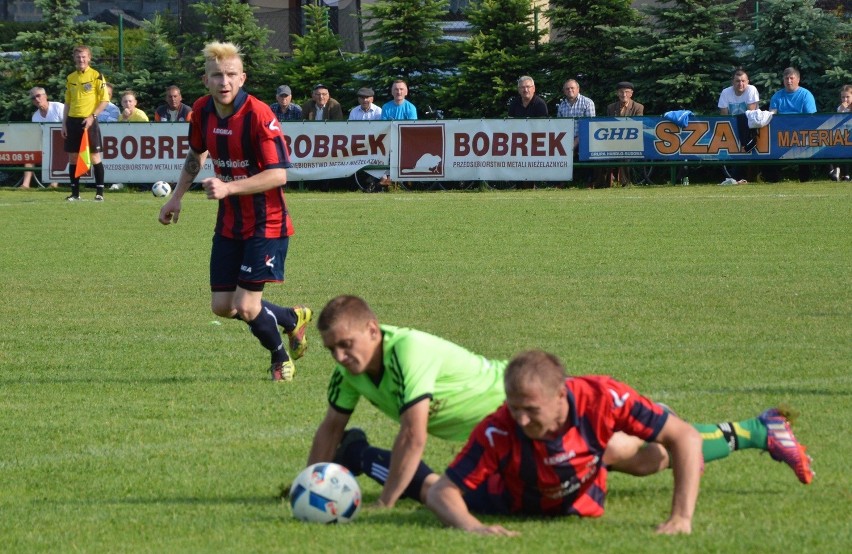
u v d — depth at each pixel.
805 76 78.69
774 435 15.83
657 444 15.74
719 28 83.62
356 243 49.38
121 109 89.25
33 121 78.31
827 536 13.96
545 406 13.47
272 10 106.56
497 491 15.12
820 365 25.19
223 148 24.70
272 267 24.67
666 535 13.98
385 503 15.34
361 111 75.25
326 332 14.91
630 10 83.06
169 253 48.00
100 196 68.88
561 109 73.50
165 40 97.94
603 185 72.31
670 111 77.44
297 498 15.04
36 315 34.25
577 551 13.38
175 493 16.91
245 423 21.31
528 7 84.94
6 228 56.03
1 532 14.98
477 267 42.31
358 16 90.94
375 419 21.36
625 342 28.19
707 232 50.50
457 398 15.64
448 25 99.75
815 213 55.91
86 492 17.02
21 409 22.66
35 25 123.31
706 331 29.47
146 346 29.42
